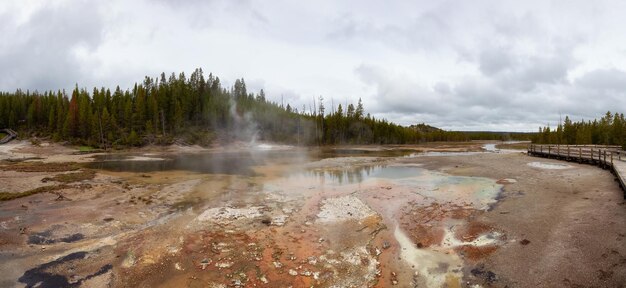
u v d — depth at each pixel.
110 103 79.25
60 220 13.98
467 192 19.78
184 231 12.79
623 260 9.04
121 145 65.06
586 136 74.69
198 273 9.45
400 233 12.67
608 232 11.01
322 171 30.80
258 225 13.62
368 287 8.75
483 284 8.70
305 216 14.95
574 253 9.79
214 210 15.80
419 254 10.70
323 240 11.98
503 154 52.88
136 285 8.81
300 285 8.85
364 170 31.45
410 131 128.62
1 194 18.16
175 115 76.94
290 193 20.06
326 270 9.68
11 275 9.25
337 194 19.70
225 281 9.02
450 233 12.46
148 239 11.92
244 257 10.50
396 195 19.28
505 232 12.09
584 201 15.50
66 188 20.28
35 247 11.15
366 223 13.88
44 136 70.25
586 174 24.33
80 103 75.12
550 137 88.56
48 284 8.83
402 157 47.44
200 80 97.19
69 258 10.34
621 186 17.73
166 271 9.56
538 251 10.19
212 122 82.88
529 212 14.35
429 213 15.26
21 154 51.16
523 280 8.70
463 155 51.25
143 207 16.36
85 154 53.75
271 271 9.61
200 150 67.62
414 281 9.03
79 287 8.70
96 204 16.77
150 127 71.94
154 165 36.53
